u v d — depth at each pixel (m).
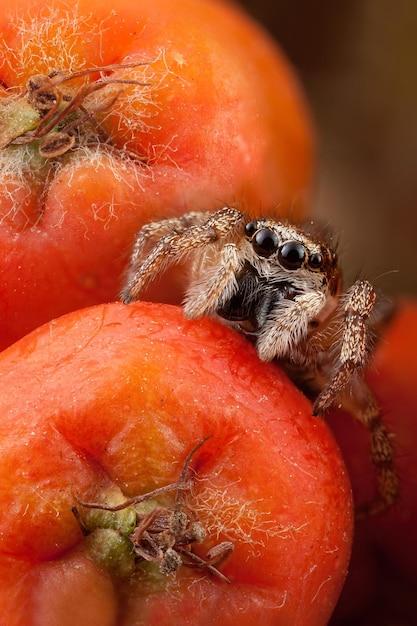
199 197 0.05
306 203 0.05
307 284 0.05
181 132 0.05
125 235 0.05
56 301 0.05
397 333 0.05
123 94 0.05
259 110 0.05
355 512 0.05
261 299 0.05
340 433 0.05
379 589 0.05
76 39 0.05
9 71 0.05
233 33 0.05
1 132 0.05
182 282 0.05
